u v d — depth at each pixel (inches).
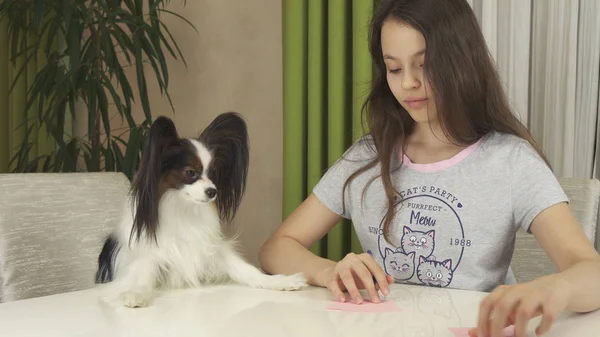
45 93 106.7
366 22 86.9
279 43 109.3
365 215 54.9
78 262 67.6
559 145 82.7
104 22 100.2
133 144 99.9
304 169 96.6
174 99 120.6
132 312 39.0
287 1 94.0
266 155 111.4
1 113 115.7
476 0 86.5
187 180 51.9
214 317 37.2
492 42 83.1
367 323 35.2
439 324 34.9
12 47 107.3
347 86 93.4
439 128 52.8
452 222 50.6
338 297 42.0
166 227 49.8
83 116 128.6
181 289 48.5
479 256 49.9
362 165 56.7
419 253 51.8
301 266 50.1
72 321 36.5
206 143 55.7
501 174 49.8
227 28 114.3
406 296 43.3
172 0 119.3
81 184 70.4
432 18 47.4
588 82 81.6
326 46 94.8
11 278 62.9
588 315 33.1
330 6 90.8
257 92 112.0
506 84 82.0
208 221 51.7
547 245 45.0
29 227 65.0
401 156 54.4
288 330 33.8
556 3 81.9
